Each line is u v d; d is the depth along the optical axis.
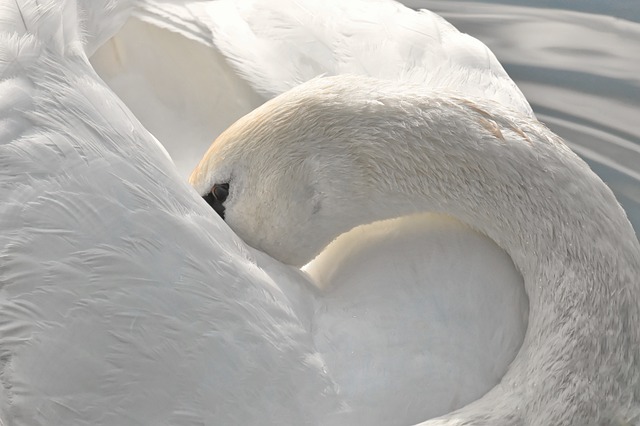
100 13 7.90
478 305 7.07
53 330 6.64
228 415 6.61
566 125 10.92
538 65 11.62
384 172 7.04
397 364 6.92
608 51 11.74
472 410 6.74
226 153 7.22
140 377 6.59
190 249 6.75
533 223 6.84
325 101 7.07
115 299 6.63
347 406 6.79
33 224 6.73
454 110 6.96
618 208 6.85
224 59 8.36
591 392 6.62
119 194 6.77
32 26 7.12
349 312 7.08
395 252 7.30
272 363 6.69
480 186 6.91
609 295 6.67
